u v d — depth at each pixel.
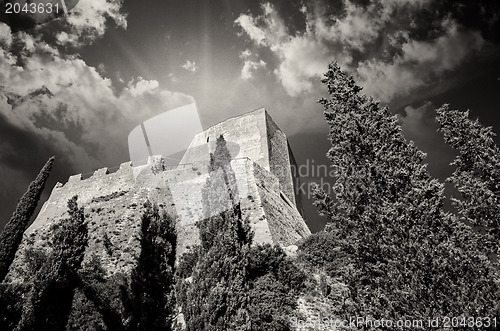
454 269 10.99
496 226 13.13
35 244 31.11
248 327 13.10
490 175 13.88
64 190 38.50
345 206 12.66
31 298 15.55
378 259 11.71
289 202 40.03
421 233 11.49
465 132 14.59
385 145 13.31
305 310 18.09
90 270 20.89
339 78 15.44
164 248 15.99
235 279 14.27
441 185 12.44
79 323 16.48
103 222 32.38
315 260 22.06
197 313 13.16
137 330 14.21
